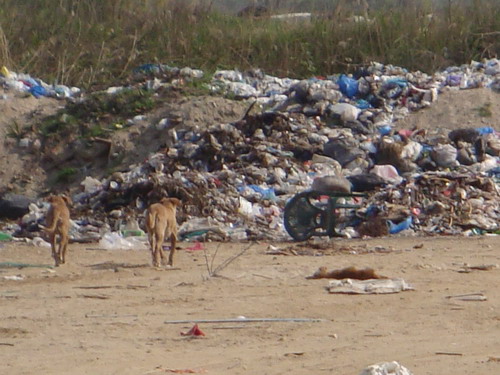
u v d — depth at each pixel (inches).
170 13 3462.1
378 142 2628.0
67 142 2827.3
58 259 1702.8
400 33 3341.5
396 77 3038.9
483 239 2027.6
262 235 2114.9
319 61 3289.9
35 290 1438.2
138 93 2970.0
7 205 2389.3
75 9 3479.3
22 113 2972.4
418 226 2180.1
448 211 2233.0
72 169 2755.9
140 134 2797.7
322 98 2866.6
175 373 947.3
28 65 3250.5
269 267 1631.4
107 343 1098.7
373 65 3149.6
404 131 2723.9
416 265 1640.0
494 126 2807.6
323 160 2551.7
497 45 3348.9
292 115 2743.6
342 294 1376.7
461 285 1446.9
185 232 2103.8
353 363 979.3
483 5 3452.3
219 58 3287.4
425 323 1195.3
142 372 956.0
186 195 2298.2
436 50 3321.9
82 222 2271.2
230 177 2421.3
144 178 2470.5
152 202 2317.9
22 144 2847.0
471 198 2304.4
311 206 2085.4
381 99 2898.6
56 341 1110.4
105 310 1284.4
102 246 1967.3
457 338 1107.3
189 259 1765.5
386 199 2274.9
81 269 1652.3
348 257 1761.8
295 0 3622.0
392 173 2482.8
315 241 2017.7
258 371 954.1
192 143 2645.2
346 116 2770.7
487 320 1210.0
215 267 1643.7
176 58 3299.7
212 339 1117.1
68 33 3371.1
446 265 1643.7
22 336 1137.4
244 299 1347.2
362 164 2551.7
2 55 3206.2
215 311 1270.9
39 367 986.1
